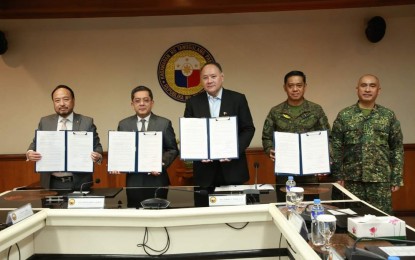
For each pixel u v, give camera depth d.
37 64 4.04
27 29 3.99
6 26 3.92
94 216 1.86
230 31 4.01
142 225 1.87
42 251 2.01
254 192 2.14
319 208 1.65
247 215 1.92
